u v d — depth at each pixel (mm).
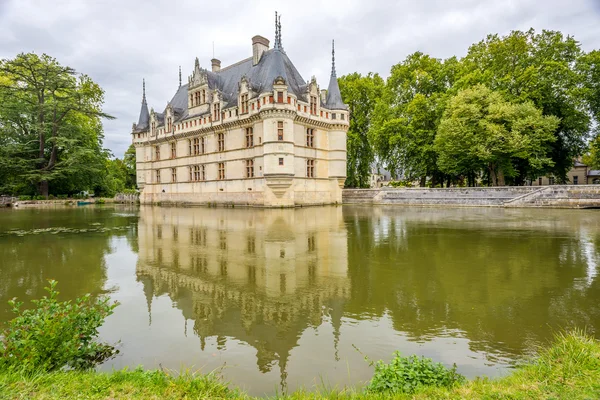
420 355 4891
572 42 34531
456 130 34188
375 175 95500
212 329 5922
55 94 47812
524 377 3805
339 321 6121
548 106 35656
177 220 23750
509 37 36594
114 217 26906
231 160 39906
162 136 48125
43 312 4969
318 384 4254
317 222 21031
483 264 9695
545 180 60625
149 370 4246
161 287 8219
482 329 5656
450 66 41406
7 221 23672
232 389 4082
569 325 5699
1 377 3758
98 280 8836
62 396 3479
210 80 44281
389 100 44500
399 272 9062
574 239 13266
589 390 3348
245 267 9867
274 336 5621
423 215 24984
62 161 45188
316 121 39406
